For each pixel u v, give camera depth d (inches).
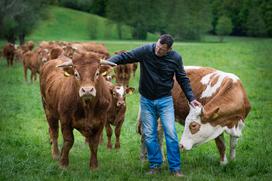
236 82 349.7
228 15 4571.9
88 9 5017.2
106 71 315.3
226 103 334.0
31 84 960.9
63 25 3946.9
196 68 374.3
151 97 319.3
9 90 847.7
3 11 2199.8
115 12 4013.3
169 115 319.6
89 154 403.5
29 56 991.6
